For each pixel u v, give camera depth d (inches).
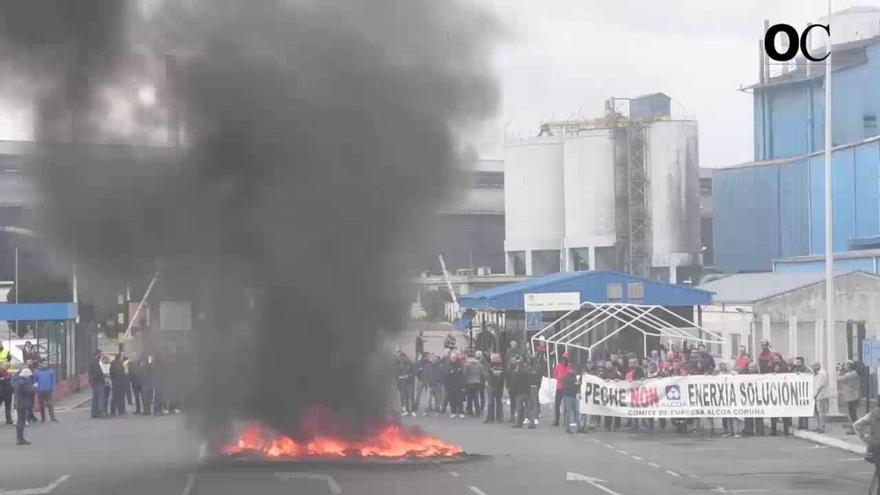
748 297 1494.8
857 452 960.9
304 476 813.9
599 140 2704.2
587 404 1156.5
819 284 1421.0
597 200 2701.8
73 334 1871.3
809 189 2272.4
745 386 1111.6
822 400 1088.2
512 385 1242.0
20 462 920.3
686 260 2706.7
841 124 2341.3
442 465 880.3
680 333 1507.1
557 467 870.4
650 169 2701.8
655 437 1117.1
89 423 1306.6
